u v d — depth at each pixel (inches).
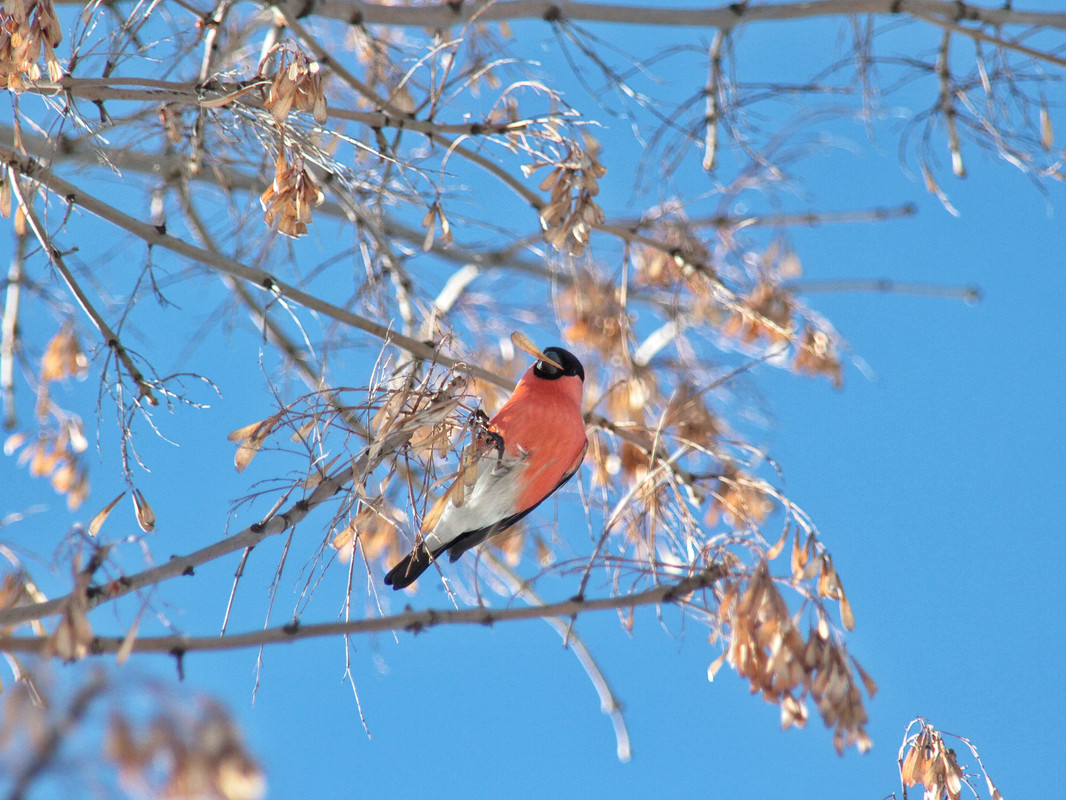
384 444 295.9
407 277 396.5
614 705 444.5
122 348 332.8
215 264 347.9
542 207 375.6
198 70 400.8
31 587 309.3
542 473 365.7
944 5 416.2
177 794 174.6
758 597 310.2
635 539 378.3
